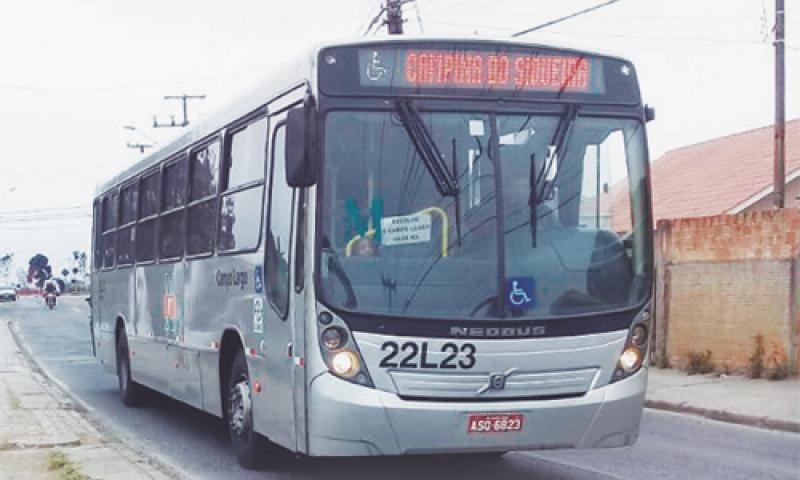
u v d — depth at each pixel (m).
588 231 8.45
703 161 34.97
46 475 9.88
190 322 11.95
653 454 11.69
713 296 19.64
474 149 8.31
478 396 8.00
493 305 8.08
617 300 8.41
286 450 10.34
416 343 7.93
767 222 18.48
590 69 8.71
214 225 11.09
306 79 8.41
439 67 8.38
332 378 7.91
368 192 8.13
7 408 15.68
